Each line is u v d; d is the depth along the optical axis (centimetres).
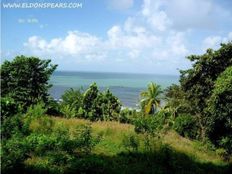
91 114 3056
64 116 2861
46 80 2739
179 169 1712
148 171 1558
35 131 1756
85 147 1614
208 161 2027
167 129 2545
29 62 2641
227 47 2720
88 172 1382
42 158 1405
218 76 2558
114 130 2189
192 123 2756
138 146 1848
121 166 1555
